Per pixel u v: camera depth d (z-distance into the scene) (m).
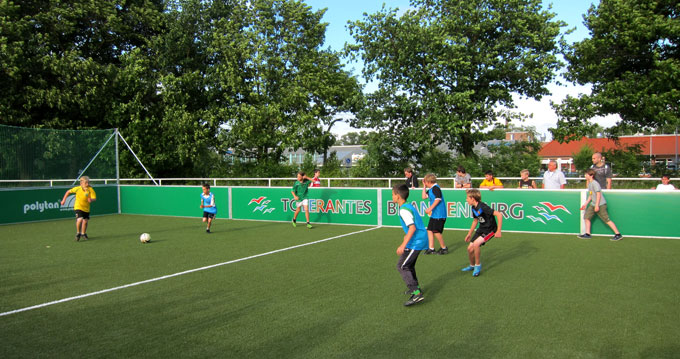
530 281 6.45
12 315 5.24
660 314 4.93
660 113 16.00
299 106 26.14
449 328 4.58
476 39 20.81
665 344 4.10
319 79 26.47
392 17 21.11
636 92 16.75
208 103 26.62
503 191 11.57
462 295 5.79
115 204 18.42
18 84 21.33
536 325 4.62
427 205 12.10
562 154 41.50
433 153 21.84
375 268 7.49
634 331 4.43
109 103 23.20
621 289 5.96
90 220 15.98
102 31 24.33
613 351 3.95
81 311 5.37
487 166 20.61
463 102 19.30
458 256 8.44
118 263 8.19
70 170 17.67
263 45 24.69
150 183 24.59
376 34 21.59
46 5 22.34
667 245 9.30
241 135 24.30
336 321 4.86
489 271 7.14
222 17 26.59
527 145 22.30
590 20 18.00
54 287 6.51
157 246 10.03
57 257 8.83
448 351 3.99
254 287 6.36
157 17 25.42
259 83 25.55
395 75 21.56
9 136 15.95
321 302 5.58
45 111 23.14
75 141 17.84
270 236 11.33
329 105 28.91
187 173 27.36
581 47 18.23
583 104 18.55
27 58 20.86
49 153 17.05
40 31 22.23
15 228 13.78
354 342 4.24
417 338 4.32
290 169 25.14
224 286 6.45
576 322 4.70
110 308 5.47
